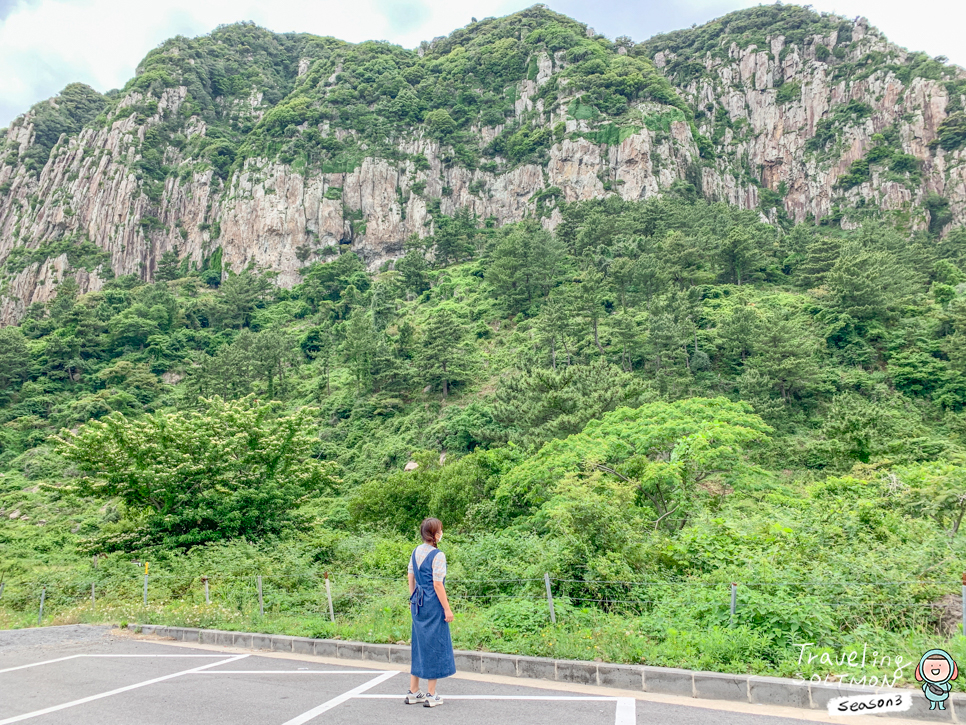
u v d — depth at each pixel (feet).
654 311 221.25
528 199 489.26
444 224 479.00
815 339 192.75
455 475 102.32
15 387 302.25
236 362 256.73
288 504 77.97
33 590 63.21
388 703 19.29
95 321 330.75
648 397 121.70
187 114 574.56
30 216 544.21
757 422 89.15
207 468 71.61
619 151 474.90
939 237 424.87
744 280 277.44
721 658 21.07
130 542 68.59
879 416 114.93
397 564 49.19
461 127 558.97
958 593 22.66
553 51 565.94
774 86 552.82
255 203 494.18
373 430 212.84
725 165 515.91
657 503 68.90
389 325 298.56
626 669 20.62
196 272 488.02
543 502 74.79
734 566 29.66
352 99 560.61
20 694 22.89
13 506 146.82
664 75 601.21
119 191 514.27
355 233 494.59
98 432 70.38
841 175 476.13
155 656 29.68
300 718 18.03
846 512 37.40
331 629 30.04
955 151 451.53
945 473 44.27
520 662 22.76
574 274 288.30
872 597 23.54
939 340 182.29
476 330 271.69
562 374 130.21
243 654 29.25
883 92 495.82
